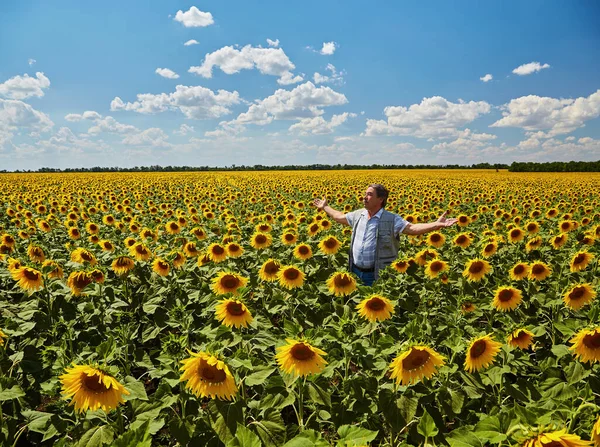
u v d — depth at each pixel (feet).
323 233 37.40
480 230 44.39
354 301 20.25
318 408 13.75
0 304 20.74
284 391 12.88
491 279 27.35
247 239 36.22
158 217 52.80
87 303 19.92
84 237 39.81
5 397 11.56
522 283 25.26
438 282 22.76
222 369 10.77
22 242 36.47
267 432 11.59
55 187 110.93
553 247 33.60
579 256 25.21
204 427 12.06
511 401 14.08
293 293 21.56
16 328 17.12
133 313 20.20
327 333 14.16
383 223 25.08
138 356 17.40
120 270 23.54
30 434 14.05
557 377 14.14
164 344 13.70
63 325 18.07
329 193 84.07
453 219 23.94
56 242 38.81
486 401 13.99
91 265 25.43
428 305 21.65
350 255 26.58
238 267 27.17
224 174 224.33
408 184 128.57
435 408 12.57
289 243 32.17
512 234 34.14
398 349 12.82
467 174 235.20
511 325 15.60
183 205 74.28
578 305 18.31
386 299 15.28
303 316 20.16
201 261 27.35
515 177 197.06
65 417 13.09
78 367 10.10
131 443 7.39
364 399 12.88
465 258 30.94
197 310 21.30
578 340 12.73
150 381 18.80
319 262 29.73
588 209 56.75
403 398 12.21
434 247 32.40
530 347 19.30
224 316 14.21
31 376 15.39
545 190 103.04
